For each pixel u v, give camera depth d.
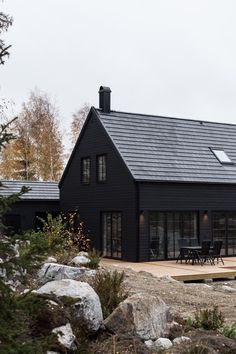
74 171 22.73
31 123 36.94
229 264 17.45
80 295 5.45
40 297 3.60
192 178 19.41
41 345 3.29
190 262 18.02
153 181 18.38
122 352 5.12
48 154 36.78
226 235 20.31
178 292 9.84
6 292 3.21
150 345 5.45
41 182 24.83
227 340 5.65
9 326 3.16
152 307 5.83
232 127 24.34
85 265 11.41
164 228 18.78
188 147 21.25
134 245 18.17
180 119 22.94
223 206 20.25
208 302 9.00
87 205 21.53
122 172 18.97
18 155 36.50
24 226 23.42
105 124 20.44
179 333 5.95
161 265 17.03
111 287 6.89
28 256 3.36
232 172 20.89
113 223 19.75
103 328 5.62
